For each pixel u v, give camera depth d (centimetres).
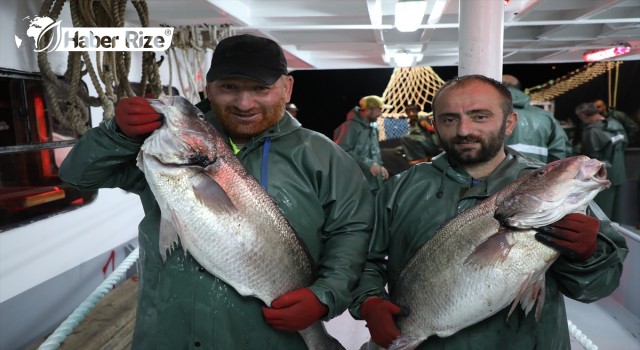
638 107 1141
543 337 170
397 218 190
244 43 170
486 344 169
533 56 816
